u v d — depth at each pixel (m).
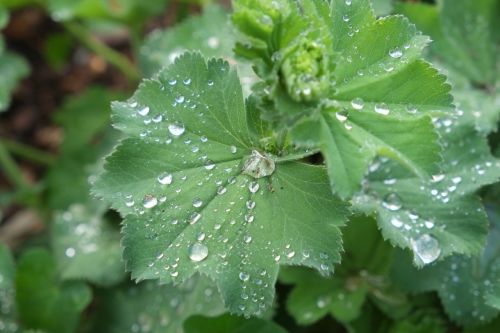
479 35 0.37
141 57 0.40
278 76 0.26
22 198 0.43
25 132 0.52
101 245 0.38
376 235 0.34
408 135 0.27
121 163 0.28
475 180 0.31
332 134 0.27
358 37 0.28
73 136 0.46
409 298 0.34
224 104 0.29
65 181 0.43
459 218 0.30
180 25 0.38
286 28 0.27
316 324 0.36
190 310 0.34
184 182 0.28
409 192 0.31
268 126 0.29
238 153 0.29
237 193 0.28
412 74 0.28
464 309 0.32
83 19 0.48
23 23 0.55
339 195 0.26
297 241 0.28
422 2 0.39
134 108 0.29
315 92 0.26
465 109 0.34
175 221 0.28
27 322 0.37
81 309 0.37
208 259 0.28
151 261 0.28
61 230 0.39
